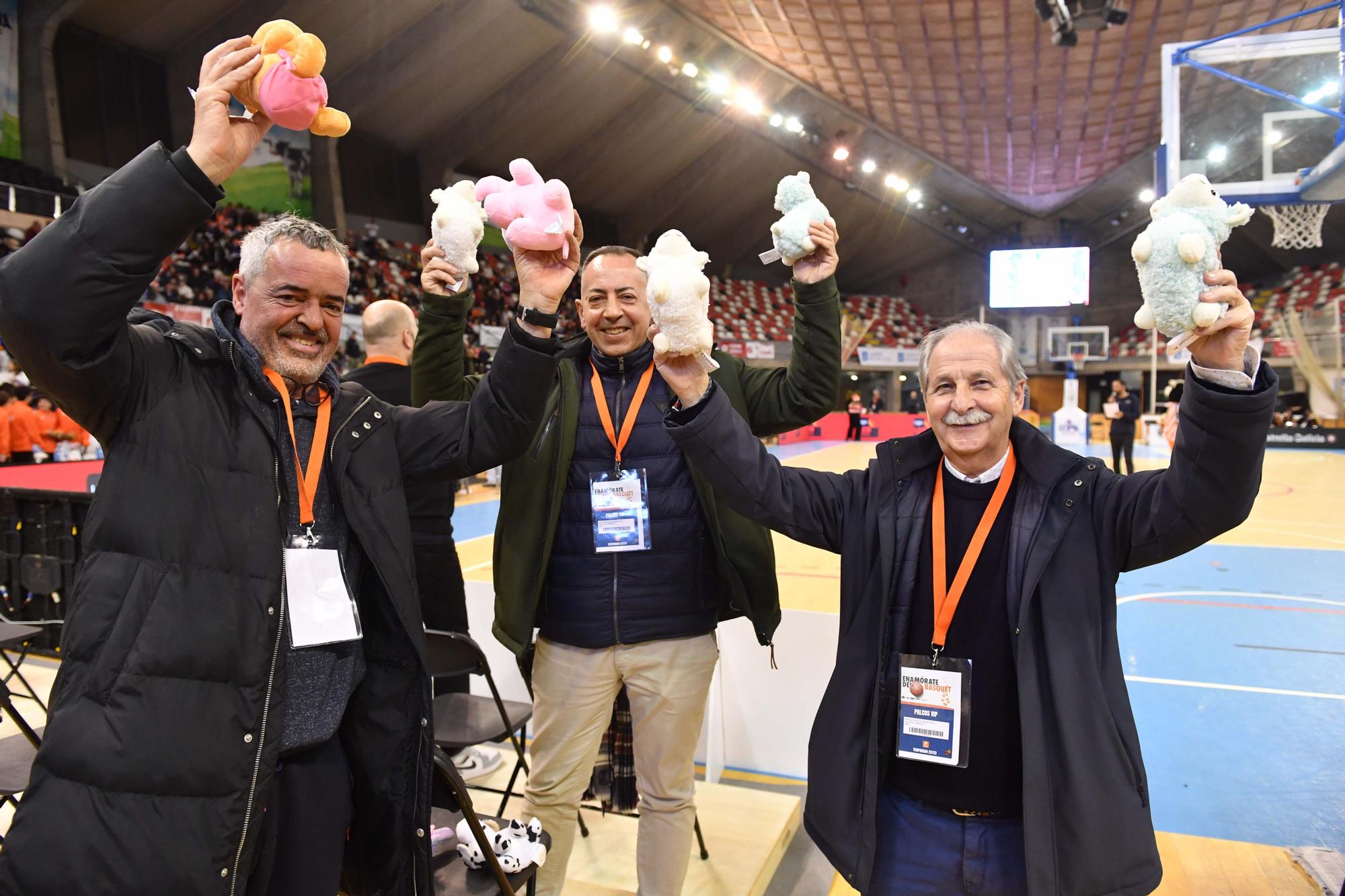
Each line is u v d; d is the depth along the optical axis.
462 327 2.02
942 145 18.78
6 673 3.71
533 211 1.32
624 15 13.65
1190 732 3.16
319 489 1.31
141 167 1.04
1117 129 16.91
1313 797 2.64
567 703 1.85
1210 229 1.10
